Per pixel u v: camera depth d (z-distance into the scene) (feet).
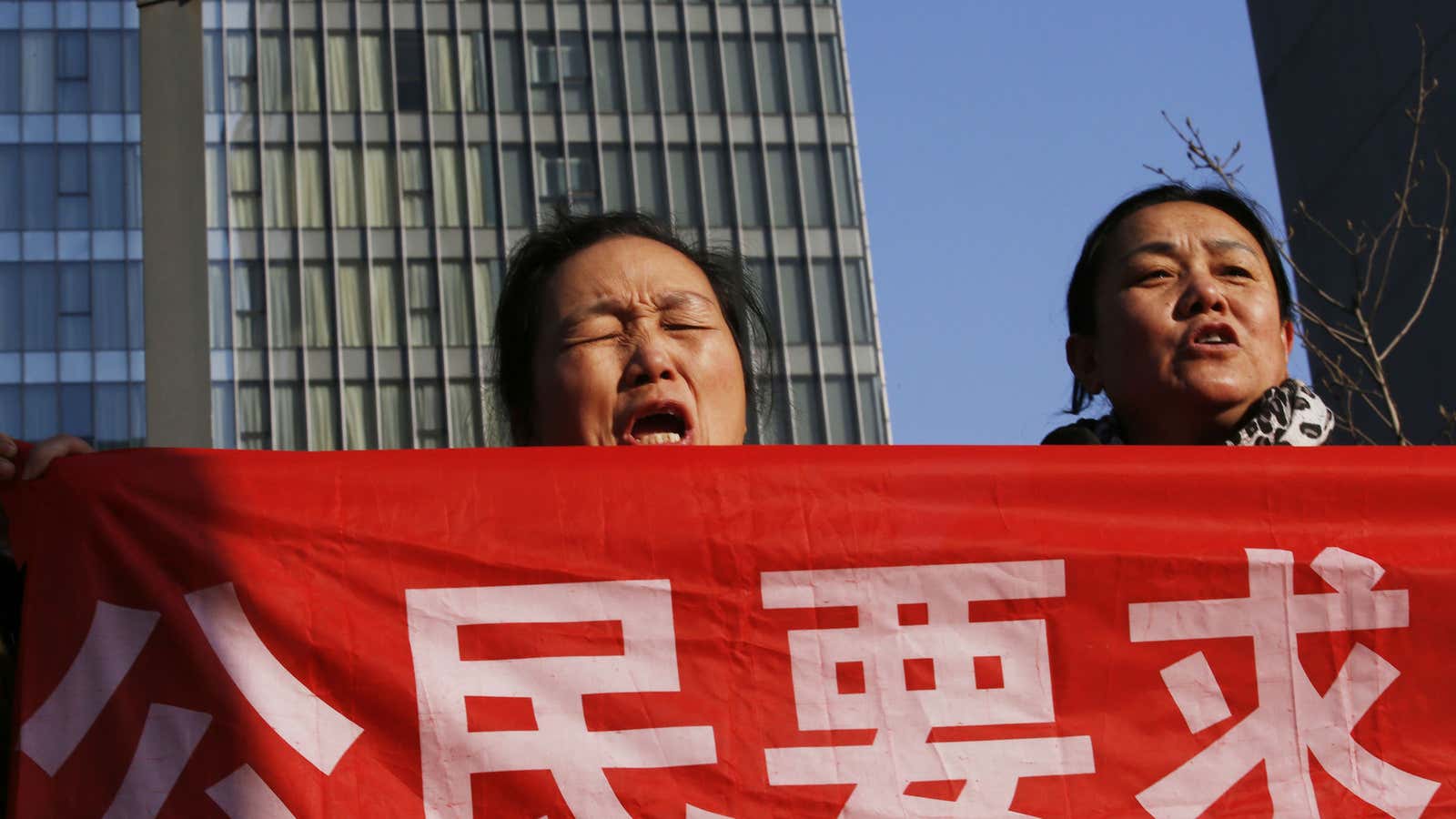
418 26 144.05
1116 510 11.36
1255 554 11.31
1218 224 13.15
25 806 10.25
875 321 141.08
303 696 10.54
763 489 11.22
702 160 143.02
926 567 11.12
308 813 10.29
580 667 10.75
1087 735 10.87
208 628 10.64
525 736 10.57
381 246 139.74
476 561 10.91
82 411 135.85
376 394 136.98
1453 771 10.94
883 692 10.87
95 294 138.10
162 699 10.52
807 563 11.09
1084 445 11.60
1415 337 48.44
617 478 11.18
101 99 141.28
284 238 139.03
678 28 145.69
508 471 11.14
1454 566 11.35
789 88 145.28
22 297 137.39
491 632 10.78
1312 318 30.27
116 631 10.64
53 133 140.26
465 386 137.69
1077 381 14.30
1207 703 11.00
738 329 13.88
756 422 13.99
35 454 11.05
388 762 10.45
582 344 12.26
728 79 145.07
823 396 139.03
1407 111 35.01
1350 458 11.57
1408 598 11.27
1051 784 10.75
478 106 142.92
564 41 144.66
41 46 141.49
